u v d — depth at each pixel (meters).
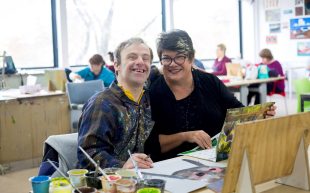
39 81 5.95
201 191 1.29
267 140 1.26
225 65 6.97
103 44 7.34
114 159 1.57
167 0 8.18
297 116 1.33
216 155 1.61
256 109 1.63
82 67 6.97
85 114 1.68
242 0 9.50
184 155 1.75
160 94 2.08
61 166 1.74
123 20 7.59
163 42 2.01
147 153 1.94
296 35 8.86
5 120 4.14
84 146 1.60
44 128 4.45
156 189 1.18
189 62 2.05
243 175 1.21
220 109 2.17
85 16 7.05
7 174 4.09
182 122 2.09
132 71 1.73
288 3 8.93
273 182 1.45
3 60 5.43
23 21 6.33
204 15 8.90
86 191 1.20
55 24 6.65
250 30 9.59
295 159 1.39
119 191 1.21
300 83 4.75
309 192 1.36
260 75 6.31
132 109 1.75
